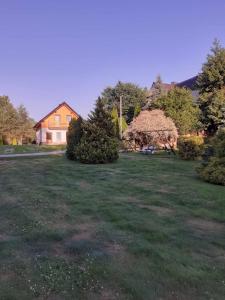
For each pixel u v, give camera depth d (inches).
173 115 1334.9
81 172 526.0
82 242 202.8
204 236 218.4
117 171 533.6
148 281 155.4
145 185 395.5
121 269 166.7
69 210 278.2
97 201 308.8
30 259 177.9
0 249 191.0
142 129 1213.7
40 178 467.2
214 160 427.5
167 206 294.4
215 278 160.7
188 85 2055.9
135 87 2591.0
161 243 203.6
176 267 169.9
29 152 1194.6
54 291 146.5
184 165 616.1
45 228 230.1
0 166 642.2
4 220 251.3
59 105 2459.4
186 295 145.6
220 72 1384.1
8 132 2443.4
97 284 152.5
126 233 220.2
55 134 2450.8
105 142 687.1
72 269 166.4
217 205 298.4
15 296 141.5
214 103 1291.8
